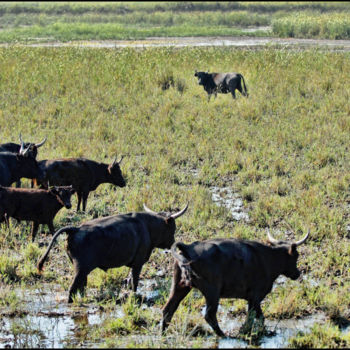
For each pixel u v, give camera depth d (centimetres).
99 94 2955
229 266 1049
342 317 1151
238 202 1795
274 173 1986
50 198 1498
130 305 1155
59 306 1178
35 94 2983
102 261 1168
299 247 1461
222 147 2256
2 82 3109
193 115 2656
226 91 3047
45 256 1134
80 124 2503
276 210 1692
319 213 1644
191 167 2084
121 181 1798
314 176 1955
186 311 1153
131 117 2611
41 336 1066
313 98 2881
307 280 1291
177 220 1602
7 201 1475
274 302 1187
